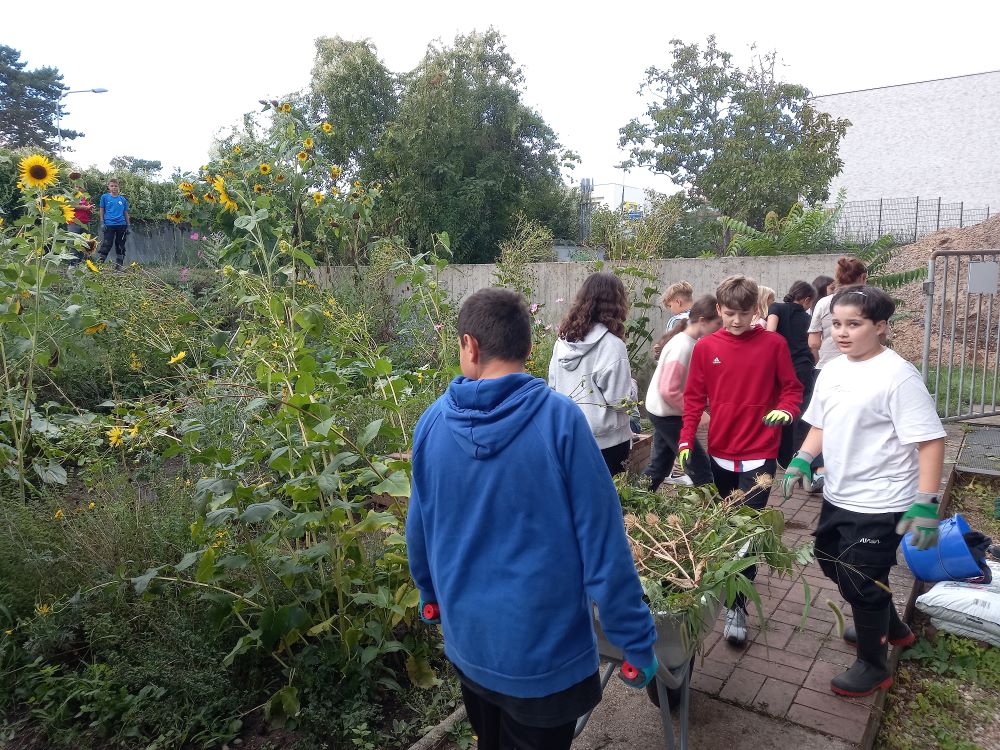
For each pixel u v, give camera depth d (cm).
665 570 248
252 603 296
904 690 315
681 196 1852
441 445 173
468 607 169
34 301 449
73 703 294
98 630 304
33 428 418
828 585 391
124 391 626
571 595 165
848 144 3206
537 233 1045
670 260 827
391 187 1639
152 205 1480
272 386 325
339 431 297
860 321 276
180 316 545
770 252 1137
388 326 899
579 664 167
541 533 162
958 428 670
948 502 515
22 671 308
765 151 2055
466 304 176
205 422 408
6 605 322
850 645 332
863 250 1048
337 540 291
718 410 355
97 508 369
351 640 292
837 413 285
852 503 282
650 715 286
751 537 256
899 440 269
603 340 372
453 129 1725
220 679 286
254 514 266
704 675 312
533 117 1995
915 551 337
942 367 881
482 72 1944
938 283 1077
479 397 166
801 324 575
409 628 328
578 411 164
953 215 2377
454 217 1720
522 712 168
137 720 275
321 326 354
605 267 876
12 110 5269
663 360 438
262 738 280
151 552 340
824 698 293
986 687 314
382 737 278
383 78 1708
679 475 556
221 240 792
